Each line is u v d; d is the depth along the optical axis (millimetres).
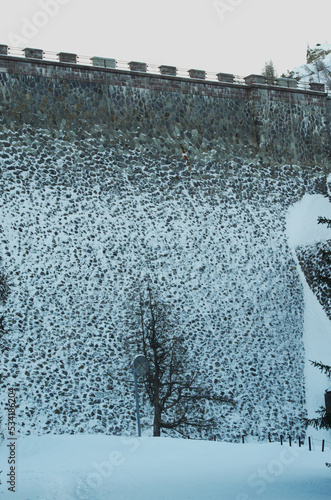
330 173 47594
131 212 39094
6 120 37344
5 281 32594
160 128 42000
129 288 37062
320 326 40969
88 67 40281
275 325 40094
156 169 40969
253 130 45531
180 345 36219
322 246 43500
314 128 47625
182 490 17781
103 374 34281
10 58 38250
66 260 36094
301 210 45062
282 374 38656
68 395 33188
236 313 39406
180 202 40969
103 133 39938
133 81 41750
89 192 38312
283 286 41625
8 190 36156
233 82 45969
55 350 33906
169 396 33031
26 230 35781
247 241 42000
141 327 36000
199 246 40250
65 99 39312
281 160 45781
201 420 34500
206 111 44000
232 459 22547
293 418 37438
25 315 34000
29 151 37375
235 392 36969
